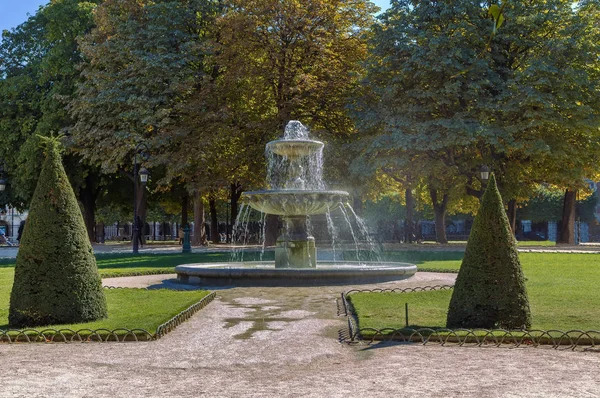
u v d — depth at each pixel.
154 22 32.62
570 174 28.83
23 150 35.59
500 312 8.52
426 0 29.28
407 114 28.58
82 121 32.31
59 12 36.88
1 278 17.41
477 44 28.59
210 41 32.28
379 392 5.63
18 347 7.91
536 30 28.97
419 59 27.22
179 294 12.52
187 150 31.09
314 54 32.53
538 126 28.06
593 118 26.95
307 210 16.28
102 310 9.55
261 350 7.65
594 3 29.67
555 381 6.02
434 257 24.11
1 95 38.31
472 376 6.22
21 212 43.91
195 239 36.97
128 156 33.66
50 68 36.97
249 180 32.97
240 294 12.92
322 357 7.23
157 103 31.19
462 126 26.56
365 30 33.34
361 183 32.41
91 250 9.64
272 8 31.25
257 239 44.25
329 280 14.34
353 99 31.73
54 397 5.58
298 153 17.77
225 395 5.61
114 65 32.47
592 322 9.08
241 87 33.84
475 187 35.16
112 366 6.85
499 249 8.66
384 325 8.84
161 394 5.68
